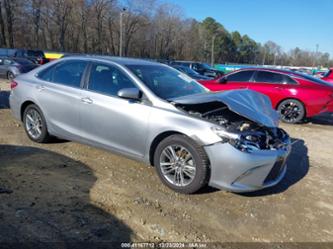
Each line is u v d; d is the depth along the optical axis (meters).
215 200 3.94
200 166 3.84
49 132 5.35
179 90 4.68
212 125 3.79
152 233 3.23
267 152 3.80
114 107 4.45
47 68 5.49
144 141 4.25
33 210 3.46
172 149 4.06
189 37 82.56
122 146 4.50
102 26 63.16
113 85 4.61
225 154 3.68
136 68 4.70
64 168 4.59
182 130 3.90
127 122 4.34
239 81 9.38
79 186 4.08
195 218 3.54
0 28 53.69
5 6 52.56
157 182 4.32
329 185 4.61
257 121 3.91
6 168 4.47
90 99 4.69
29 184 4.04
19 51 27.36
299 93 8.59
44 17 58.06
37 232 3.10
